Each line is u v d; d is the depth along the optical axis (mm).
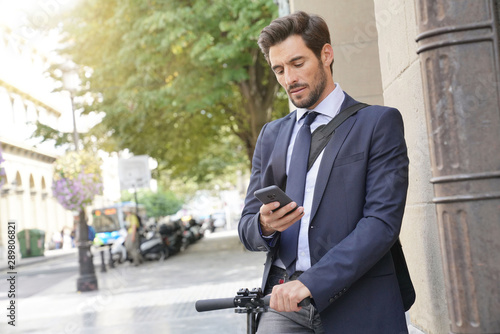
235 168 31328
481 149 1767
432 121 1832
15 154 30766
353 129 1953
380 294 1888
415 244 2758
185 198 51625
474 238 1773
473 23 1760
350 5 4492
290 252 1993
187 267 17266
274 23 1998
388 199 1854
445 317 2420
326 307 1823
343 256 1784
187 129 19062
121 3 14469
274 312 2064
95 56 15609
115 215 27062
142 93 15188
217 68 14781
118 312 9023
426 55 1829
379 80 4480
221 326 7004
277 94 19250
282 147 2111
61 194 12992
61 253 35281
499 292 1765
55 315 9203
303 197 1997
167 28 13656
